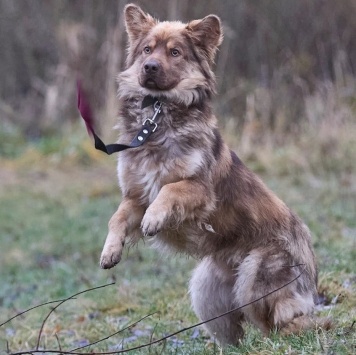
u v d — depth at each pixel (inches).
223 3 1007.0
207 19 346.3
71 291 505.7
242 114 938.7
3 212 769.6
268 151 844.6
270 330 327.0
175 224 323.0
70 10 1115.9
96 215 733.9
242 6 1000.2
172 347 344.8
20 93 1188.5
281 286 324.8
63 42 1074.1
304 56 948.6
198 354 319.9
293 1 984.9
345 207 637.3
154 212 310.2
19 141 1056.2
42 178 909.2
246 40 998.4
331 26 968.3
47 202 804.0
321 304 387.5
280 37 985.5
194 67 342.3
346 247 486.3
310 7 979.3
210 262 348.5
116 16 1059.3
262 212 338.6
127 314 433.1
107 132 932.6
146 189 332.2
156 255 569.6
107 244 321.1
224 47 981.2
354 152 796.6
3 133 1059.3
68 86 1083.9
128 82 346.3
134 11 355.9
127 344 361.4
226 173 337.4
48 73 1160.2
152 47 342.0
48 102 1091.9
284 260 331.6
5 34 1186.0
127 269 541.0
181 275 498.3
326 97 891.4
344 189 710.5
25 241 669.3
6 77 1188.5
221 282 347.3
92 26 1072.8
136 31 355.6
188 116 334.3
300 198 692.1
